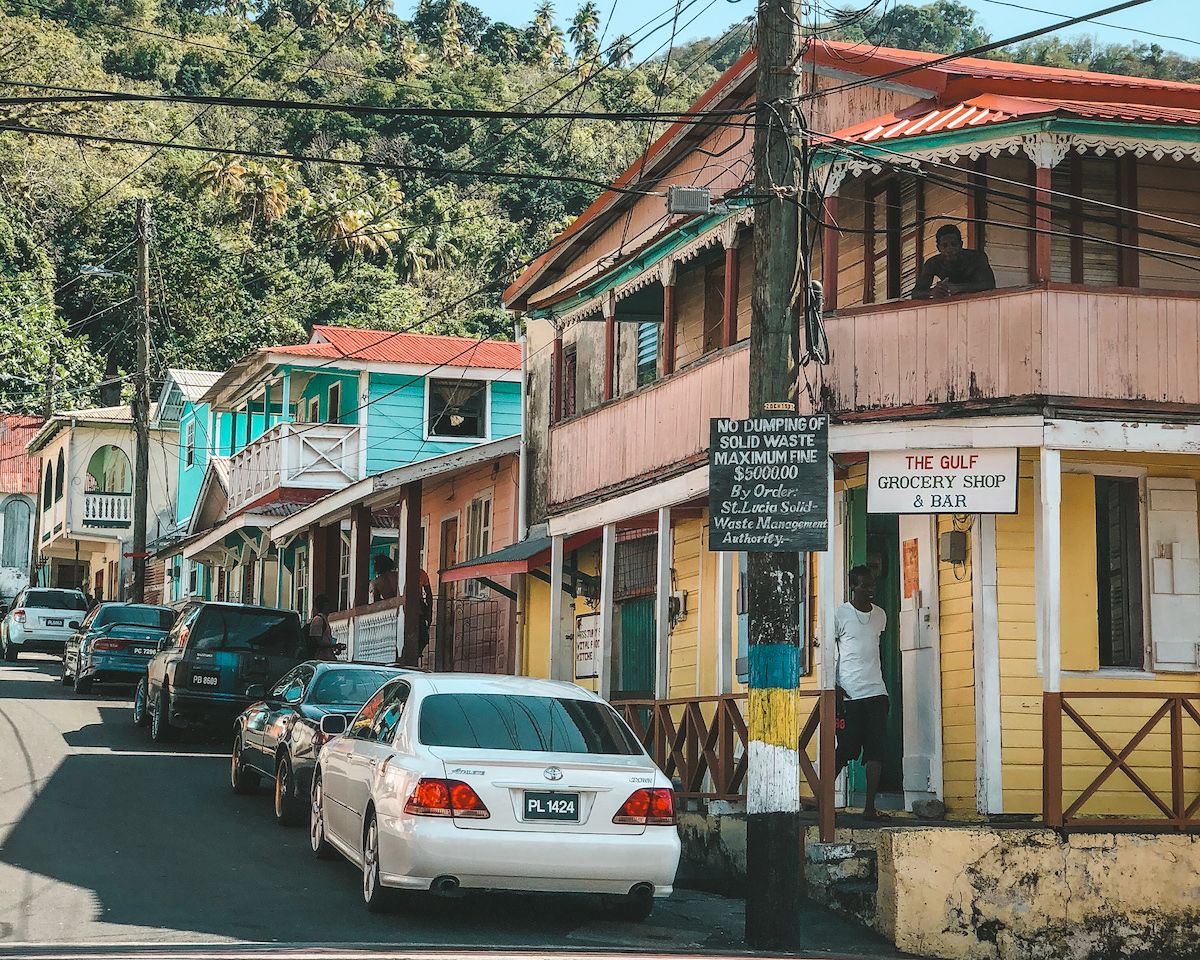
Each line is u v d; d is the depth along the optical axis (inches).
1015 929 460.8
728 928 448.1
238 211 2598.4
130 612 1173.1
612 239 853.8
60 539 2108.8
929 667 564.7
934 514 523.5
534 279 939.3
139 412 1444.4
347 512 1112.2
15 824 560.7
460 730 422.3
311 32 3575.3
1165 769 549.6
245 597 1558.8
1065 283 508.7
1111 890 470.0
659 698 631.8
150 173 2635.3
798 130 449.4
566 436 773.3
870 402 525.0
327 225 2554.1
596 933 421.7
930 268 546.6
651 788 413.4
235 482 1370.6
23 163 2437.3
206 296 2383.1
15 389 2217.0
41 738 845.8
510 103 2829.7
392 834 400.5
